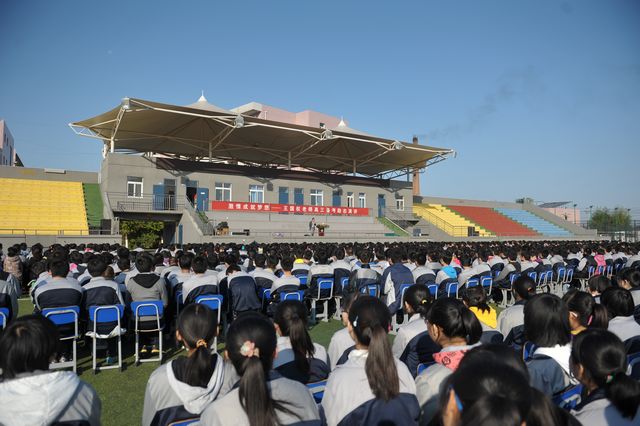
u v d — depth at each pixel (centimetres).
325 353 351
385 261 1005
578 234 4353
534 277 1026
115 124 2648
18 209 2475
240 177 3203
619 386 204
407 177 4269
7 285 557
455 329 273
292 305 317
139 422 425
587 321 360
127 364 595
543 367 292
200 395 253
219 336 746
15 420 201
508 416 117
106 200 2656
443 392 150
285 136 3153
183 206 2736
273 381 215
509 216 4766
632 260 1187
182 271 718
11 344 212
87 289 569
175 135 3062
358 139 3175
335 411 241
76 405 216
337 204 3703
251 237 2511
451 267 823
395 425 227
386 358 234
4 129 5294
